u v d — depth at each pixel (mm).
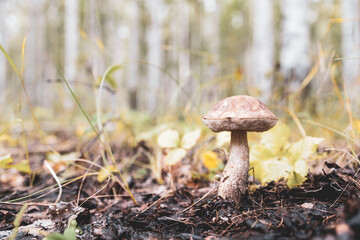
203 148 527
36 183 505
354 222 266
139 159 604
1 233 348
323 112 749
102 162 543
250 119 343
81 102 982
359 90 662
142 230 349
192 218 360
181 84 665
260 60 1659
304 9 910
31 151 755
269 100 834
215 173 469
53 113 1811
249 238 311
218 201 367
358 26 1176
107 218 369
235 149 376
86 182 485
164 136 449
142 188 476
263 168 400
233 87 920
